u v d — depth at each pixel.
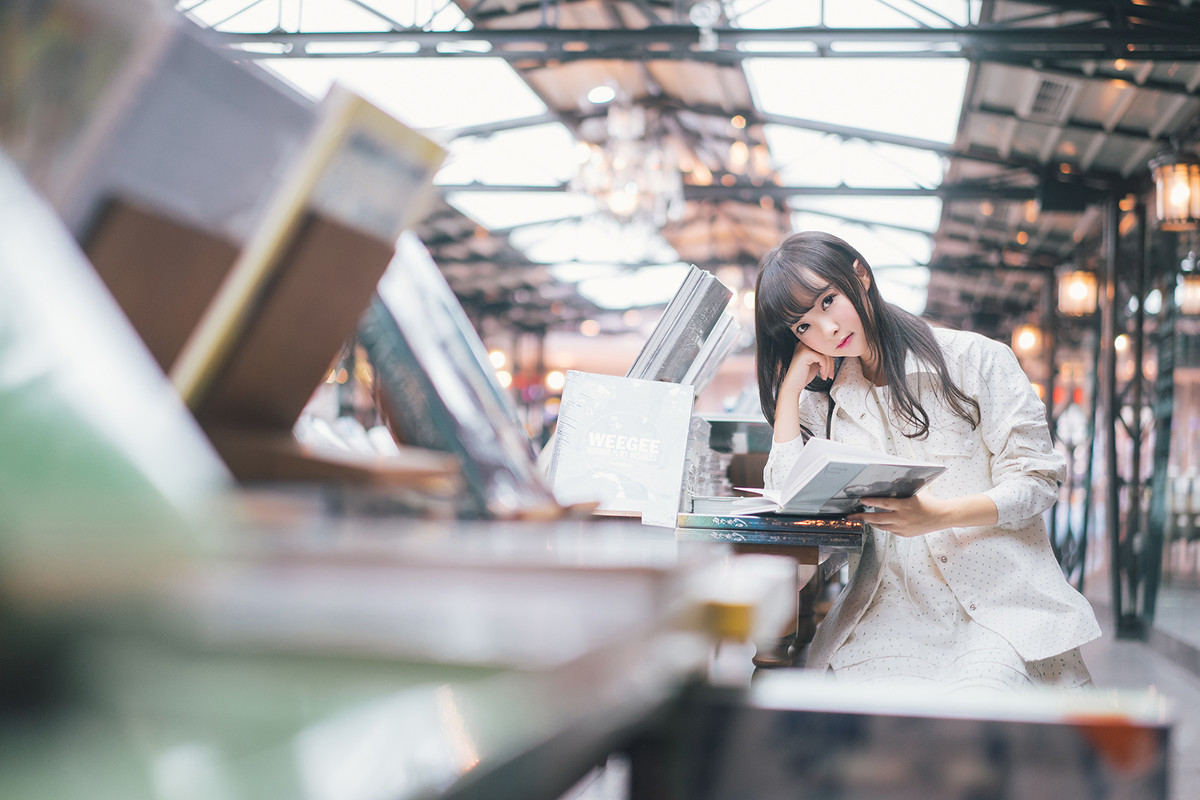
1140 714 0.49
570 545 0.31
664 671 0.27
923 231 11.50
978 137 7.96
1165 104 6.12
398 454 0.46
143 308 0.38
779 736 0.51
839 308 1.46
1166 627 5.84
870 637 1.42
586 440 1.36
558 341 21.03
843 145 9.16
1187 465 5.93
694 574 0.30
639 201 8.09
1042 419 1.45
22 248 0.21
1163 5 5.28
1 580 0.17
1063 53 5.41
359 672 0.19
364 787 0.15
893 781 0.50
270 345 0.42
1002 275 12.27
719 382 17.41
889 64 7.12
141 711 0.17
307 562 0.23
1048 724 0.49
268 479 0.39
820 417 1.67
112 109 0.34
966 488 1.48
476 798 0.17
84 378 0.20
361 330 0.50
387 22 7.33
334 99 0.42
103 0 0.33
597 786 1.67
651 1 7.87
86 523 0.18
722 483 1.88
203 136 0.38
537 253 15.27
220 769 0.15
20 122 0.32
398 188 0.44
